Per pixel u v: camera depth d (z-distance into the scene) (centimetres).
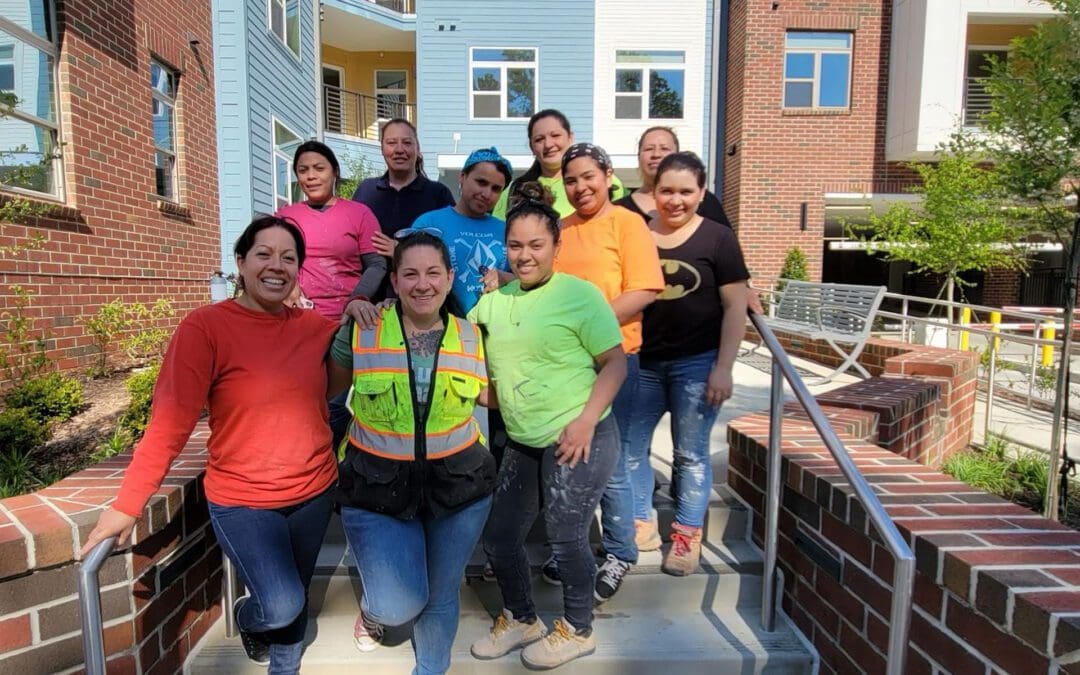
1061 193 332
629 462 269
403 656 238
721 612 266
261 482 192
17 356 477
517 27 1309
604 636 247
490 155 269
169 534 214
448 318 200
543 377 200
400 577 190
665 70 1323
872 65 1152
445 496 192
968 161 798
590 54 1317
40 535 179
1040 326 802
